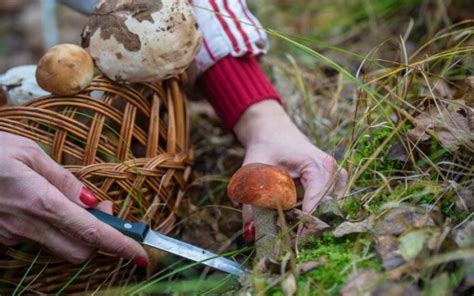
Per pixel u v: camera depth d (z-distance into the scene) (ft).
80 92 2.64
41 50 5.05
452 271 2.20
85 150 2.64
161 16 2.66
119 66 2.65
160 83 2.79
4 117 2.63
